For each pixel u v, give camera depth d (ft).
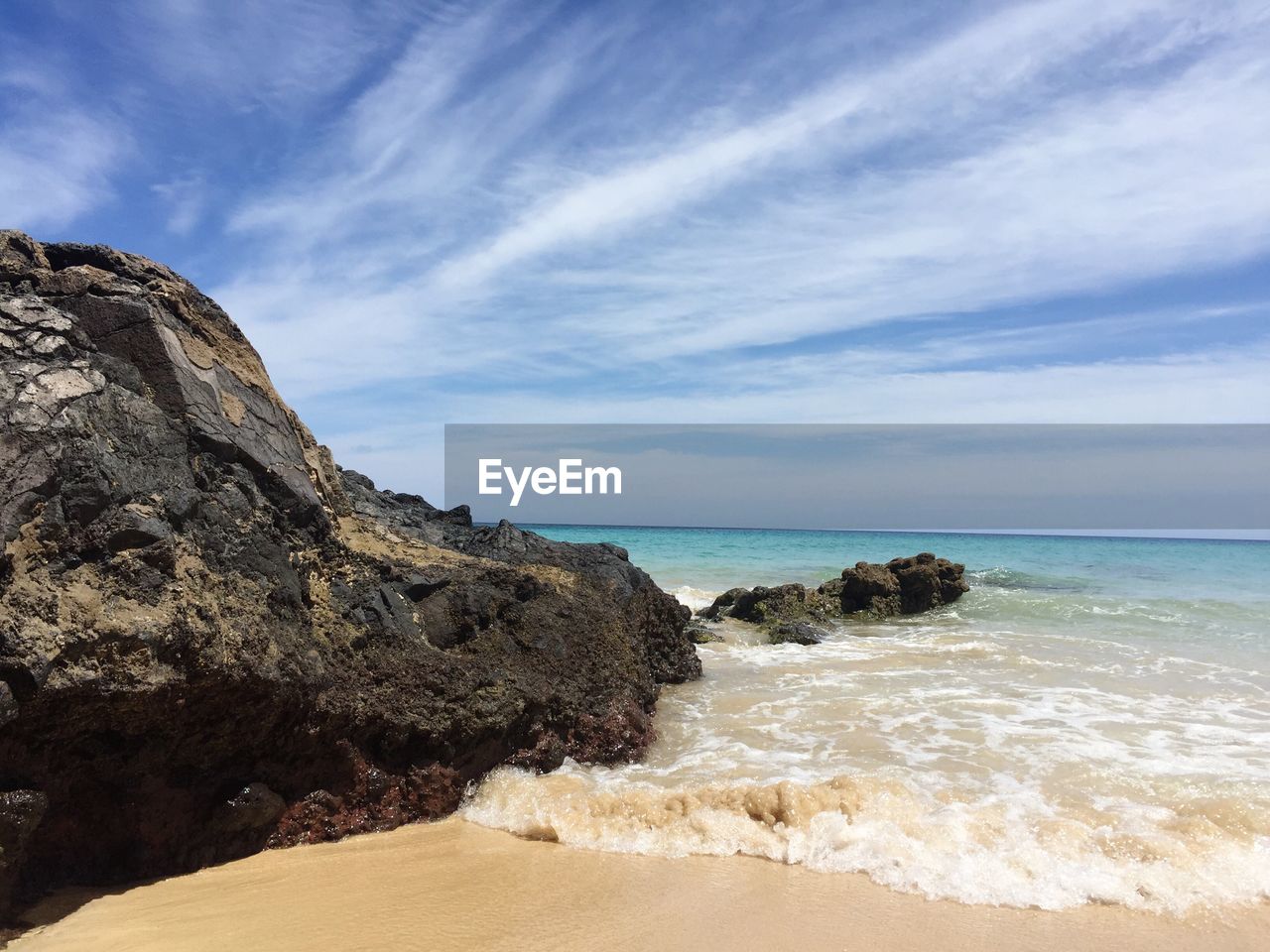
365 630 22.30
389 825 20.67
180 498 17.94
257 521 20.22
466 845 19.60
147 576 15.99
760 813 20.34
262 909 15.61
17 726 14.42
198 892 16.38
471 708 22.74
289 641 19.16
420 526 35.78
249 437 21.71
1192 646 45.21
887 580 62.69
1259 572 84.33
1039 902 16.60
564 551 35.37
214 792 18.15
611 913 15.84
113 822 16.80
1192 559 102.94
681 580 84.17
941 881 17.38
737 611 59.67
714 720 29.63
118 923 14.65
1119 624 53.47
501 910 15.87
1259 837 19.36
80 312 19.36
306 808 19.69
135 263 22.40
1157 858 18.17
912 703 31.78
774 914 15.96
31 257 21.06
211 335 23.08
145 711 15.71
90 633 14.73
